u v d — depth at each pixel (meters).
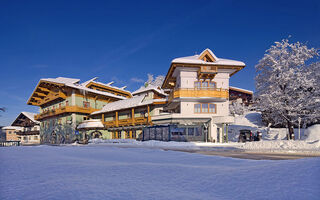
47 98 44.88
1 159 8.54
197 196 3.32
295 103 24.22
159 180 4.49
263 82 27.14
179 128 25.83
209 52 26.00
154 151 12.80
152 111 32.19
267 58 26.19
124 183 4.23
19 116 58.34
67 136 38.91
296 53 24.92
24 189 3.86
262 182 3.89
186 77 26.59
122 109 35.41
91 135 37.81
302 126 27.41
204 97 25.53
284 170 4.53
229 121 24.22
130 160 8.64
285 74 24.16
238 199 3.11
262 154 12.49
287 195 3.11
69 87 38.59
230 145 20.42
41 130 49.56
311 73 25.09
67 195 3.41
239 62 25.97
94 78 44.09
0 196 3.44
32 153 11.57
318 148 14.91
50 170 5.89
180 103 26.16
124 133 36.19
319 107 23.47
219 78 27.14
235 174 4.75
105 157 9.83
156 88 39.81
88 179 4.62
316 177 3.75
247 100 53.50
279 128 29.77
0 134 60.19
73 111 37.91
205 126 25.95
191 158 9.13
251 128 31.89
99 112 39.00
